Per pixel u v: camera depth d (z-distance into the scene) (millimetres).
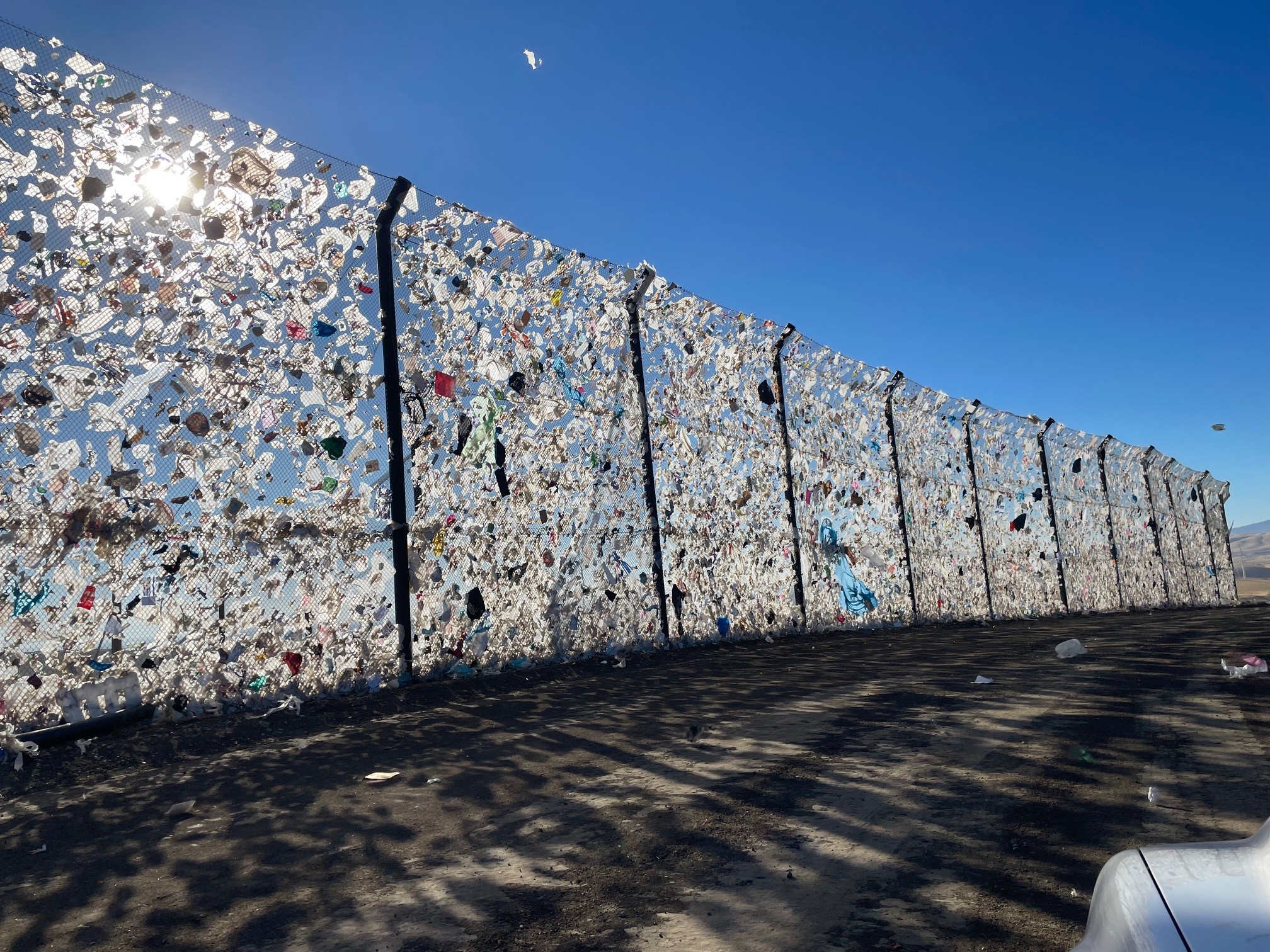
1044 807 3941
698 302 11469
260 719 6004
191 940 2732
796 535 12906
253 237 6500
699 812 3986
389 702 6703
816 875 3205
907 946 2623
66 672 5293
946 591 16672
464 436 8023
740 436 12109
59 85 5516
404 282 7684
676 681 8008
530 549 8672
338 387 6980
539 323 9117
